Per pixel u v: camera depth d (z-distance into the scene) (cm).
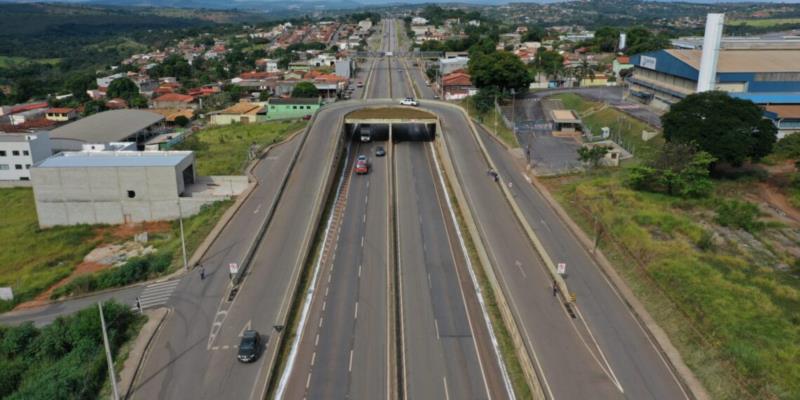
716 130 8250
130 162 8550
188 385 4431
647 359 4631
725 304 4962
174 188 8381
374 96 17575
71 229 8206
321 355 4881
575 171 9250
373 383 4519
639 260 6028
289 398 4350
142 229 8225
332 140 11131
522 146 10850
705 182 7731
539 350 4750
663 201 7669
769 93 11731
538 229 7138
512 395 4422
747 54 12900
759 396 3978
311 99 16188
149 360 4753
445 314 5550
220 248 6862
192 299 5731
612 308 5375
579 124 11856
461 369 4731
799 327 4650
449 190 9100
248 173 9744
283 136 12562
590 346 4803
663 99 13000
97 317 5056
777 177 8612
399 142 11956
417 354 4928
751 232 6744
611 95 15062
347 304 5725
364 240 7262
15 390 4628
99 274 6394
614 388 4291
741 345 4412
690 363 4516
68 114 17625
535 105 14362
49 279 6562
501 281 5916
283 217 7806
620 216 7025
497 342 5100
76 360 4706
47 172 8206
